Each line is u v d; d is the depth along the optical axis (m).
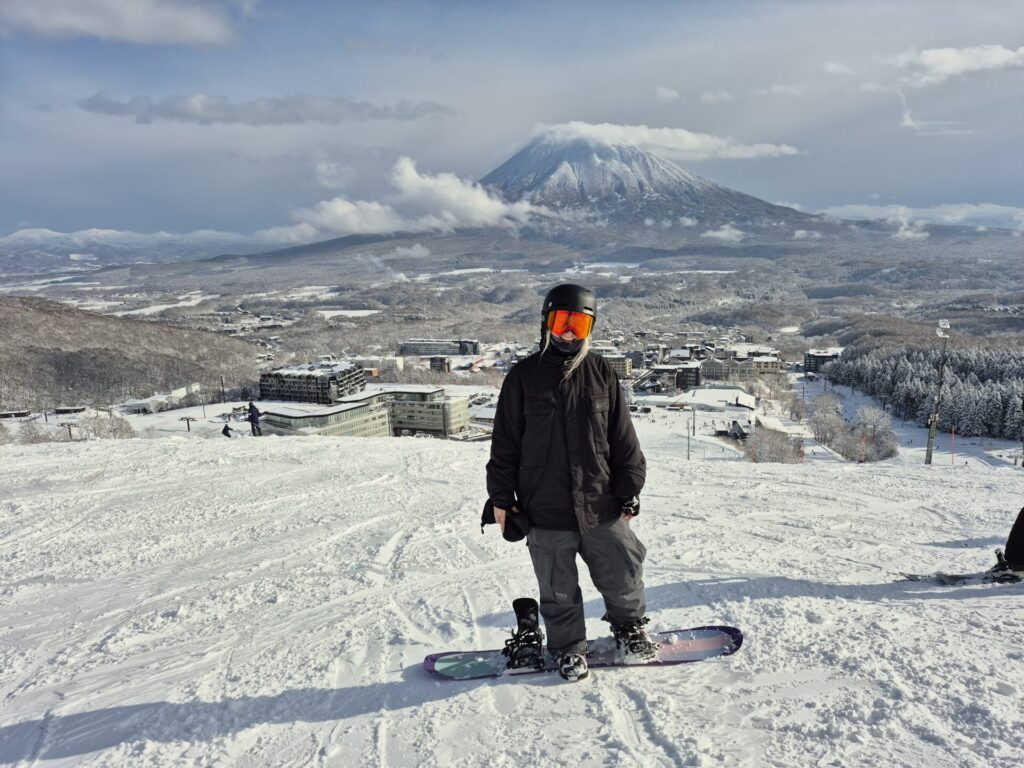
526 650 2.78
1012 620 3.14
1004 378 65.62
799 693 2.46
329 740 2.36
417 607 3.86
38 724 2.65
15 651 3.52
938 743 2.08
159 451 10.25
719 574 4.32
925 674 2.55
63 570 4.93
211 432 58.84
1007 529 5.87
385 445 11.09
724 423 54.19
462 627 3.49
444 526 5.92
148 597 4.30
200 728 2.52
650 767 2.03
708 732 2.21
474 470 8.89
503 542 5.36
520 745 2.22
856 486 7.98
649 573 4.45
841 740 2.13
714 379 103.25
